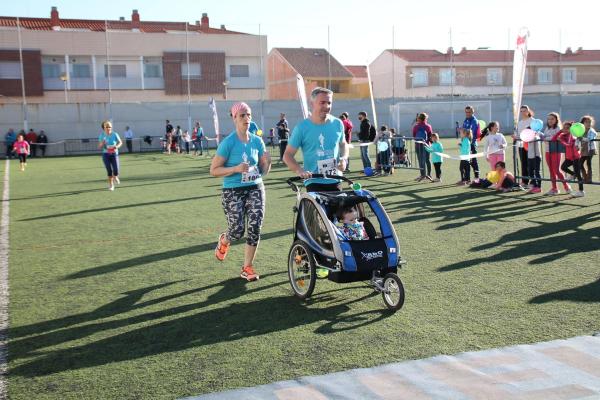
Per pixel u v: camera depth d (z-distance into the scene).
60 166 25.61
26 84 40.22
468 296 5.68
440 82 50.16
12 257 8.02
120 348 4.69
